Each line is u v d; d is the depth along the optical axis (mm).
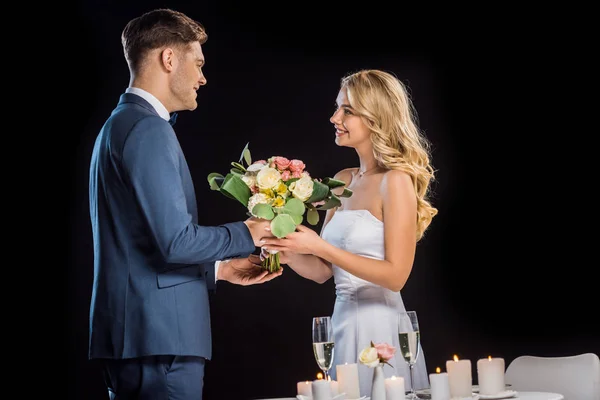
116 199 2547
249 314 6090
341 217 3373
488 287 6125
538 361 3178
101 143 2617
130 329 2504
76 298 5824
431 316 6156
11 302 5762
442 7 6207
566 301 6008
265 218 2676
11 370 5727
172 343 2498
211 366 6035
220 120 6145
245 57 6176
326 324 2625
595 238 5965
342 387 2633
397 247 3207
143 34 2684
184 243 2475
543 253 6070
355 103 3344
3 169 5793
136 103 2662
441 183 6207
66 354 5781
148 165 2486
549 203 6074
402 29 6238
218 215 6102
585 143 6008
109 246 2559
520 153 6137
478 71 6199
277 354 6070
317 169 6164
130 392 2541
